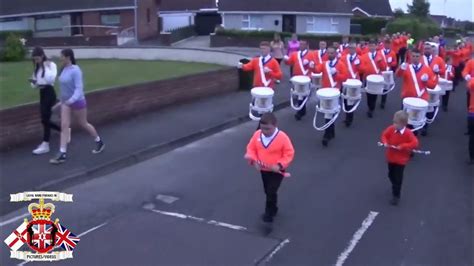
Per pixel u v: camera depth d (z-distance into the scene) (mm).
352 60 14234
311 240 6590
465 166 10070
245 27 47375
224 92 17375
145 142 10867
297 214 7449
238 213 7449
